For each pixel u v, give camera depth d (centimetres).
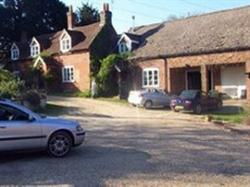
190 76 4125
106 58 4344
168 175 1102
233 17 4106
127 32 4525
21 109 1317
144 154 1404
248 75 3588
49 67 4862
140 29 4812
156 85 4128
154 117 2875
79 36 4831
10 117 1291
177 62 3997
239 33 3803
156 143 1652
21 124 1288
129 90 4281
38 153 1411
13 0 6278
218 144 1639
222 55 3734
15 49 5522
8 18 6241
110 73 4334
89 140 1719
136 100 3462
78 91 4656
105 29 4738
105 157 1350
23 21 6256
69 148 1369
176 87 4066
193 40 4038
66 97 4303
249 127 2325
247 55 3594
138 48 4394
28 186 1001
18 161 1291
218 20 4175
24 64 5353
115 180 1050
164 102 3475
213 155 1392
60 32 5328
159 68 4109
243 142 1700
